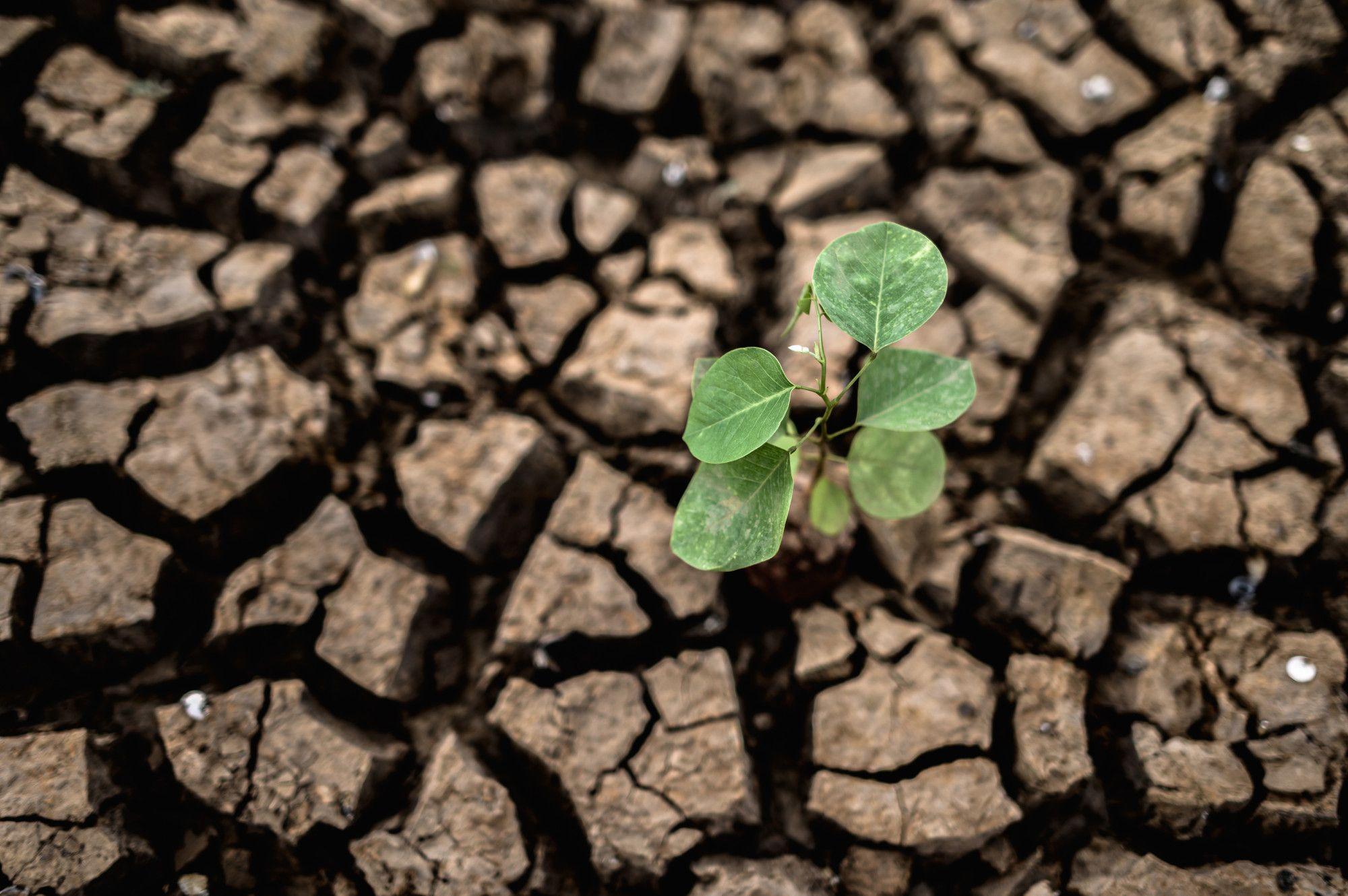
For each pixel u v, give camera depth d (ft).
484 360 2.64
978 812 2.38
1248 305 2.63
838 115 2.78
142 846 2.38
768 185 2.77
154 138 2.64
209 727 2.42
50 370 2.53
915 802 2.38
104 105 2.63
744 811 2.39
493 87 2.76
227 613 2.46
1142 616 2.49
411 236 2.71
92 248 2.59
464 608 2.54
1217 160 2.68
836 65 2.80
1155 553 2.50
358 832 2.39
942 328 2.63
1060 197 2.69
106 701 2.45
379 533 2.55
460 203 2.72
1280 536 2.48
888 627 2.48
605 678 2.45
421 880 2.37
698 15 2.82
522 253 2.69
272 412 2.55
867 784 2.39
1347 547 2.48
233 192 2.64
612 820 2.38
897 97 2.81
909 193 2.76
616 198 2.74
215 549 2.50
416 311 2.65
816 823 2.40
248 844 2.40
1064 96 2.73
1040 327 2.62
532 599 2.49
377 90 2.75
